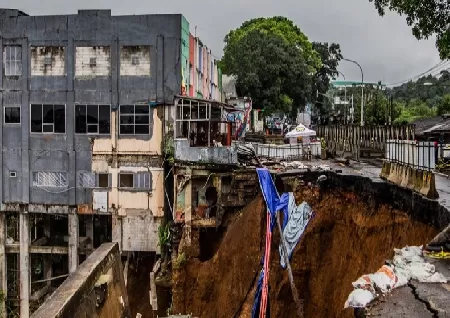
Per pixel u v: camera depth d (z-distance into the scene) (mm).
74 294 9656
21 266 30750
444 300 7070
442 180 19922
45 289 31500
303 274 21328
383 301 7164
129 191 29641
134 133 29406
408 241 14859
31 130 30172
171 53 28875
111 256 13203
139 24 28938
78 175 29984
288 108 57375
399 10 20578
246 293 24062
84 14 29234
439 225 12641
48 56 29703
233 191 27297
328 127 42500
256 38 57000
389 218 16828
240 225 25953
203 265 26875
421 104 75125
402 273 8172
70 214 30219
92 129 29750
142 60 29125
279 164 29562
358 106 66250
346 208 20688
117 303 13219
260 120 57125
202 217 27797
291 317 21328
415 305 6945
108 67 29328
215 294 26219
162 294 28891
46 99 29859
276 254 22422
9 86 30094
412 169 15875
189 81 32719
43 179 30266
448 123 36625
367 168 25781
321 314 20375
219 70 51562
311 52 69188
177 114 29188
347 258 19531
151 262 30844
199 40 36750
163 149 29188
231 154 27656
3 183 30562
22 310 30672
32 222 32625
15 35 29797
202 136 31406
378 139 29484
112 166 29688
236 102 51625
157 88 29000
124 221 29797
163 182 29375
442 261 9094
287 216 21844
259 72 55219
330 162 31812
